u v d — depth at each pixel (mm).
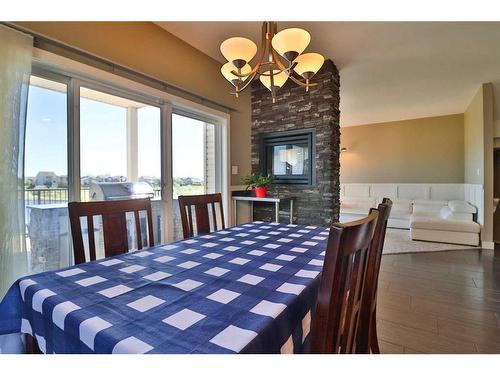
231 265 1162
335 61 3273
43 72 1864
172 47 2727
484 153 4125
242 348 592
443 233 4305
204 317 718
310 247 1463
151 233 1649
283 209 3695
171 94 2719
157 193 2719
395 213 5559
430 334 1809
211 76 3260
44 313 820
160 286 934
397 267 3170
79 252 1331
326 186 3309
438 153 6000
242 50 1578
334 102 3381
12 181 1576
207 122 3389
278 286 924
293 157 3662
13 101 1582
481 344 1688
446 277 2850
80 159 2070
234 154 3689
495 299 2326
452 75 3730
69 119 2004
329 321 641
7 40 1564
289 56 1481
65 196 1991
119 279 1002
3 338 1096
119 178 2365
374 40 2756
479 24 2463
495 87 4125
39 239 1853
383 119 6336
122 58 2258
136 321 700
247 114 3928
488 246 4043
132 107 2479
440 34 2648
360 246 706
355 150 6984
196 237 1729
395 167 6488
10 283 1557
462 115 5746
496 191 5035
